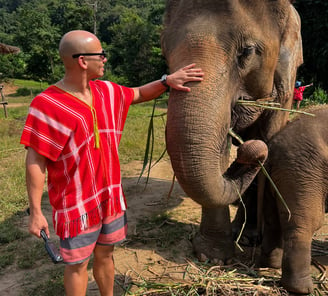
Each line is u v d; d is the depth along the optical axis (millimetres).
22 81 43312
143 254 3766
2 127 10781
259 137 3811
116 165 2412
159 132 9508
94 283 3271
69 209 2248
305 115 3066
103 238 2502
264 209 3340
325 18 17375
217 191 2572
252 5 2943
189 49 2719
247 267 3428
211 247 3586
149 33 41688
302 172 2830
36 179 2164
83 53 2139
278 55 3244
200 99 2564
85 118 2182
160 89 2627
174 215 4699
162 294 3059
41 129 2105
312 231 2904
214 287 3002
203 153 2508
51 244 2184
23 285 3303
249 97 3191
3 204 5082
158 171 6559
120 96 2445
